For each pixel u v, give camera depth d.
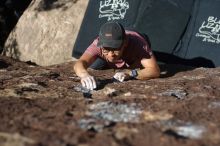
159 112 3.97
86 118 3.79
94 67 6.69
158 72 5.88
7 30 12.26
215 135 3.39
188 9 7.93
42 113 3.92
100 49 5.89
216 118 3.81
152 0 8.10
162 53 7.70
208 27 7.75
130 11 8.18
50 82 5.63
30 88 5.18
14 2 12.55
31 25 9.82
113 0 8.39
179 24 7.85
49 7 9.89
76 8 9.57
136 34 6.04
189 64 7.57
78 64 5.70
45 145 3.14
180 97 4.67
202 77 6.00
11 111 3.98
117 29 5.45
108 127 3.55
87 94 4.96
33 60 9.45
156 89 5.11
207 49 7.60
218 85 5.38
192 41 7.72
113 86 5.32
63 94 4.93
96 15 8.41
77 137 3.29
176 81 5.63
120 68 6.29
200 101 4.37
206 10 7.86
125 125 3.60
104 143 3.20
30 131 3.40
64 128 3.49
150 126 3.58
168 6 8.02
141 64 5.98
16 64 7.55
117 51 5.62
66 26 9.34
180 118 3.80
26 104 4.27
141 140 3.28
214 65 7.46
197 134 3.41
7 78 5.89
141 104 4.27
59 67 7.22
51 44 9.30
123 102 4.36
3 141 3.21
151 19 7.99
